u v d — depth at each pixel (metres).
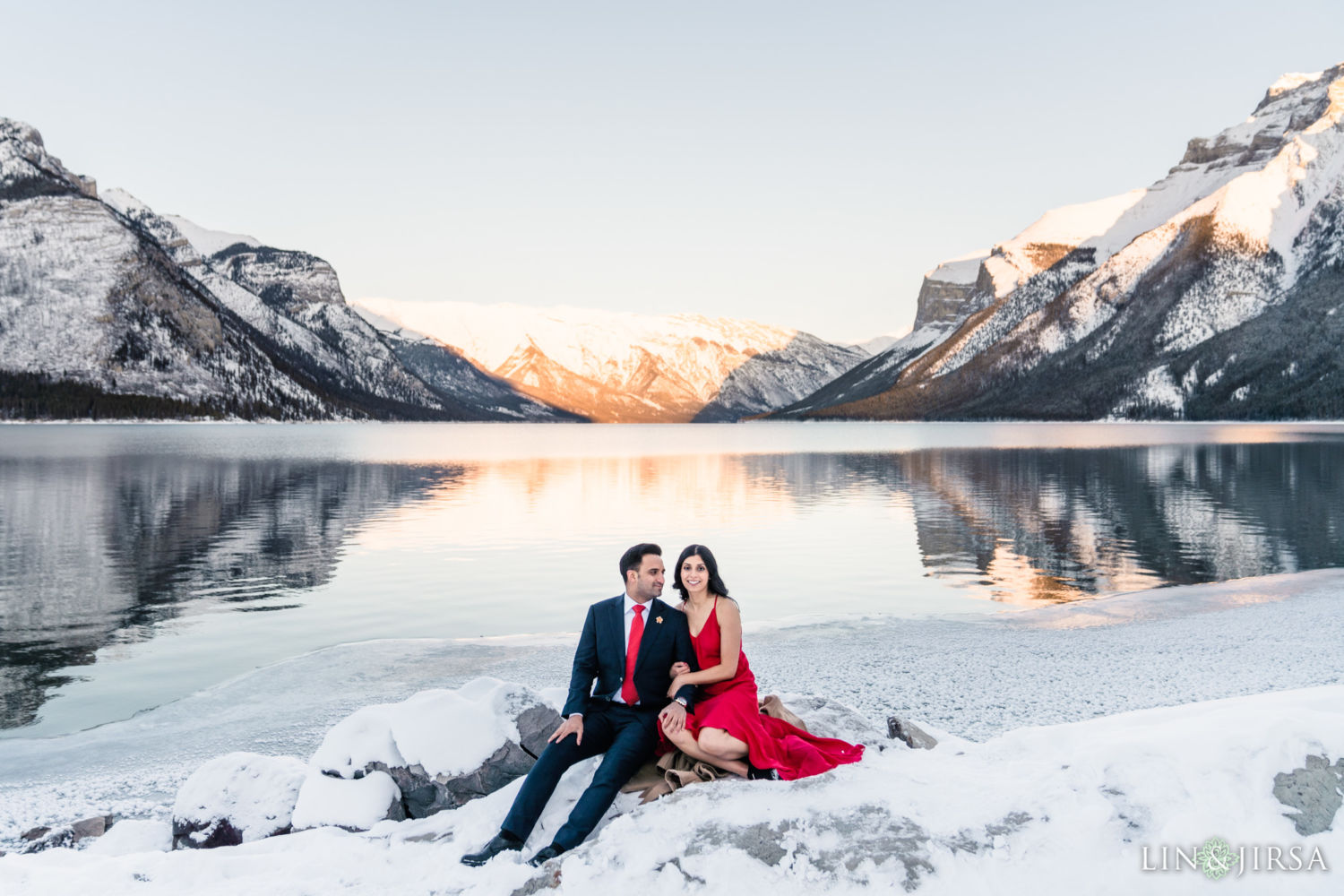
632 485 43.34
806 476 49.12
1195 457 61.06
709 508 32.25
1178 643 11.23
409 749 5.32
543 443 115.81
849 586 17.36
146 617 14.88
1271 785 3.94
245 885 4.11
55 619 14.76
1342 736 4.18
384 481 45.03
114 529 26.39
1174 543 22.27
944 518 28.36
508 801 4.97
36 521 27.98
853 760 4.87
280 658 12.30
